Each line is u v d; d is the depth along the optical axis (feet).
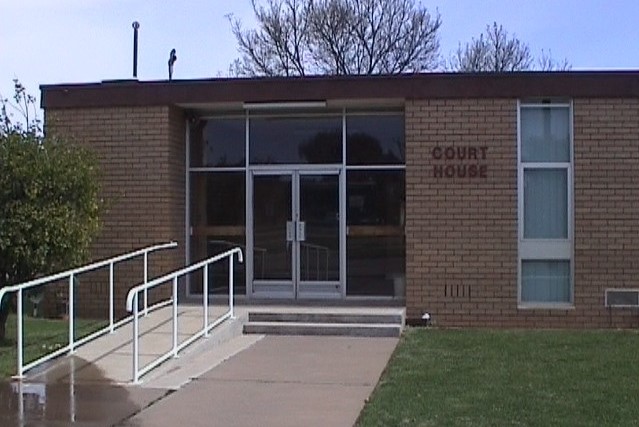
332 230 52.44
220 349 39.55
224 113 53.11
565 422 25.13
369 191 52.24
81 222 42.37
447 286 48.19
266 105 50.49
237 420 26.43
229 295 48.11
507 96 47.96
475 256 48.06
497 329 46.78
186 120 53.42
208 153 53.67
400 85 48.52
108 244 50.85
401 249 51.78
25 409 28.02
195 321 43.50
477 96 48.11
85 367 34.47
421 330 45.88
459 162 48.14
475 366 34.27
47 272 40.91
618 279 47.50
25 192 40.06
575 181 47.78
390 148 52.03
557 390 29.55
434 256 48.29
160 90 50.67
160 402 29.01
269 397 29.60
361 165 52.19
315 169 52.60
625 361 35.17
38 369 34.17
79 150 44.68
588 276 47.67
